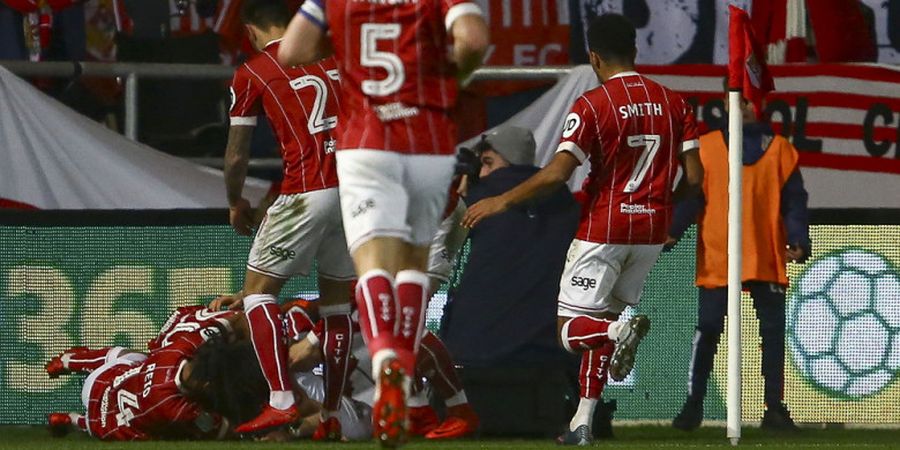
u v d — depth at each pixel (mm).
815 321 29562
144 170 31375
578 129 24266
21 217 29344
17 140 30953
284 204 24641
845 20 36469
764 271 28578
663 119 24656
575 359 27859
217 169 32031
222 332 26266
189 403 25484
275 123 24625
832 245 29594
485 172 27844
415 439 26359
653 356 29359
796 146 33750
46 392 29234
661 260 29312
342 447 23531
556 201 28031
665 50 36594
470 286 27797
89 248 29469
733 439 24391
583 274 24750
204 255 29484
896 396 29594
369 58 17203
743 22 23641
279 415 24656
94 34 36750
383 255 16797
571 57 36625
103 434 26078
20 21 35812
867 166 33750
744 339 29516
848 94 33656
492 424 26953
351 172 17000
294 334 26688
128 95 31875
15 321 29312
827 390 29516
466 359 27469
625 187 24547
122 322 29500
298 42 18047
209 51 35688
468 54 16797
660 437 27281
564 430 27047
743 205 28594
